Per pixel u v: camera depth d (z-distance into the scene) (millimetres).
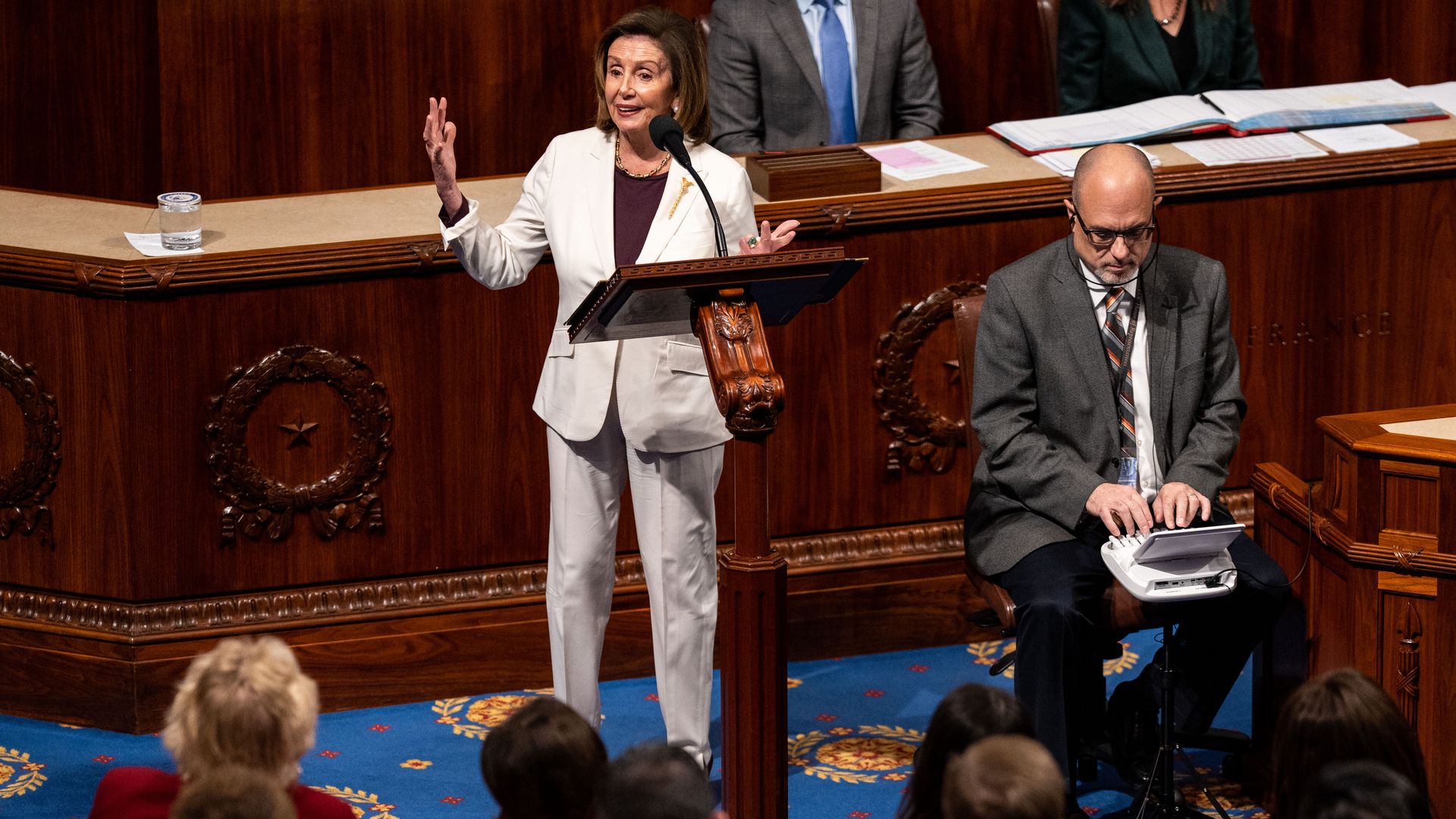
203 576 15766
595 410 13430
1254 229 17250
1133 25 20234
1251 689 16422
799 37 19953
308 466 15797
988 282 14586
